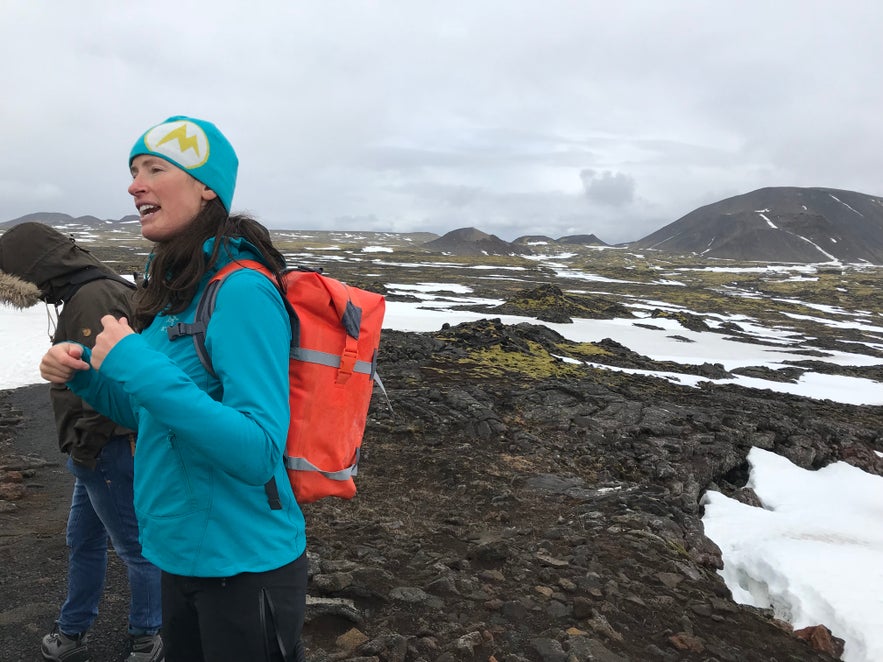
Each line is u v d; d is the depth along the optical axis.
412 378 16.19
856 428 17.52
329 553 6.02
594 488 9.23
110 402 2.24
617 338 44.06
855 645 5.93
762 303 96.75
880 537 9.15
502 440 11.37
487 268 144.88
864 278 156.12
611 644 4.86
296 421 2.02
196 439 1.64
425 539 6.79
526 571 5.99
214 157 2.00
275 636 1.96
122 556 3.66
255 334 1.82
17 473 7.84
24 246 3.36
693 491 10.59
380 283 74.06
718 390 25.06
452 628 4.81
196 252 1.93
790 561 7.51
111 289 3.48
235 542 1.90
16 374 14.98
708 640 5.20
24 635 4.32
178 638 2.10
